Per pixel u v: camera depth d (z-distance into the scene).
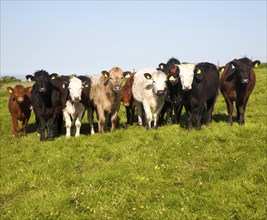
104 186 8.13
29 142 12.78
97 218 6.91
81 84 12.12
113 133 11.73
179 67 11.54
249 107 15.96
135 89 13.36
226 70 12.30
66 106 12.48
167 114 12.98
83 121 15.88
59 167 9.65
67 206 7.38
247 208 6.62
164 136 11.05
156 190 7.77
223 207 6.68
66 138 12.09
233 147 9.71
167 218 6.57
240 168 8.22
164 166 8.80
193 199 7.12
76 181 8.54
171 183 8.06
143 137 11.13
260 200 6.75
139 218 6.75
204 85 11.39
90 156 10.16
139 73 13.56
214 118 14.22
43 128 12.54
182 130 11.80
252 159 8.67
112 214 7.02
